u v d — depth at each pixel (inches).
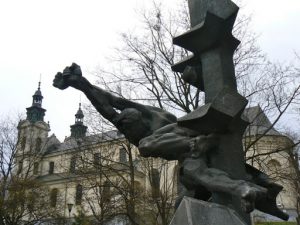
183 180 152.0
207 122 147.0
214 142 150.4
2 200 1344.7
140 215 781.3
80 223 1211.2
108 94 180.7
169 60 718.5
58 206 1589.6
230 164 150.4
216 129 150.8
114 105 182.2
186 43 167.9
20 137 1637.6
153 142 159.0
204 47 165.8
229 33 163.6
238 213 138.9
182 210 129.7
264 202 158.1
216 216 130.0
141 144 163.0
